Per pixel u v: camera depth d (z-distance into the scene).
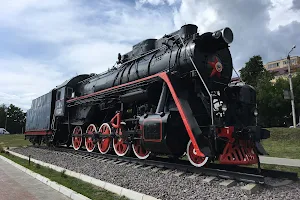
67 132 13.95
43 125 15.17
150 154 7.69
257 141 6.35
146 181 5.59
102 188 5.29
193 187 4.98
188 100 6.75
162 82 7.36
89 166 7.79
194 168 6.07
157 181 5.53
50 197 4.96
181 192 4.68
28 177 7.05
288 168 7.21
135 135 8.02
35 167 8.27
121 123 8.66
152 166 7.07
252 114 7.22
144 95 7.59
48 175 6.79
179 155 7.08
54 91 14.78
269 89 30.91
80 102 11.68
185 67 7.00
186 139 6.81
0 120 75.50
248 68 37.38
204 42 6.97
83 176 6.28
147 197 4.27
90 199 4.45
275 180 5.41
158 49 8.30
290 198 4.24
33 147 16.48
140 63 8.77
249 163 5.83
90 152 10.32
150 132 6.80
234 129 5.70
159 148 6.67
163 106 6.92
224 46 7.08
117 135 8.81
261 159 9.08
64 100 12.98
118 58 10.49
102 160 8.76
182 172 6.11
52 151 12.91
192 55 6.77
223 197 4.32
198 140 5.70
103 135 9.62
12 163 9.68
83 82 13.65
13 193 5.26
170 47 7.78
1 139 33.22
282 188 4.84
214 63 7.05
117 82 9.76
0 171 8.10
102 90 10.39
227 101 6.99
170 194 4.59
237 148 5.89
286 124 31.09
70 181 5.98
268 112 30.55
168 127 6.42
